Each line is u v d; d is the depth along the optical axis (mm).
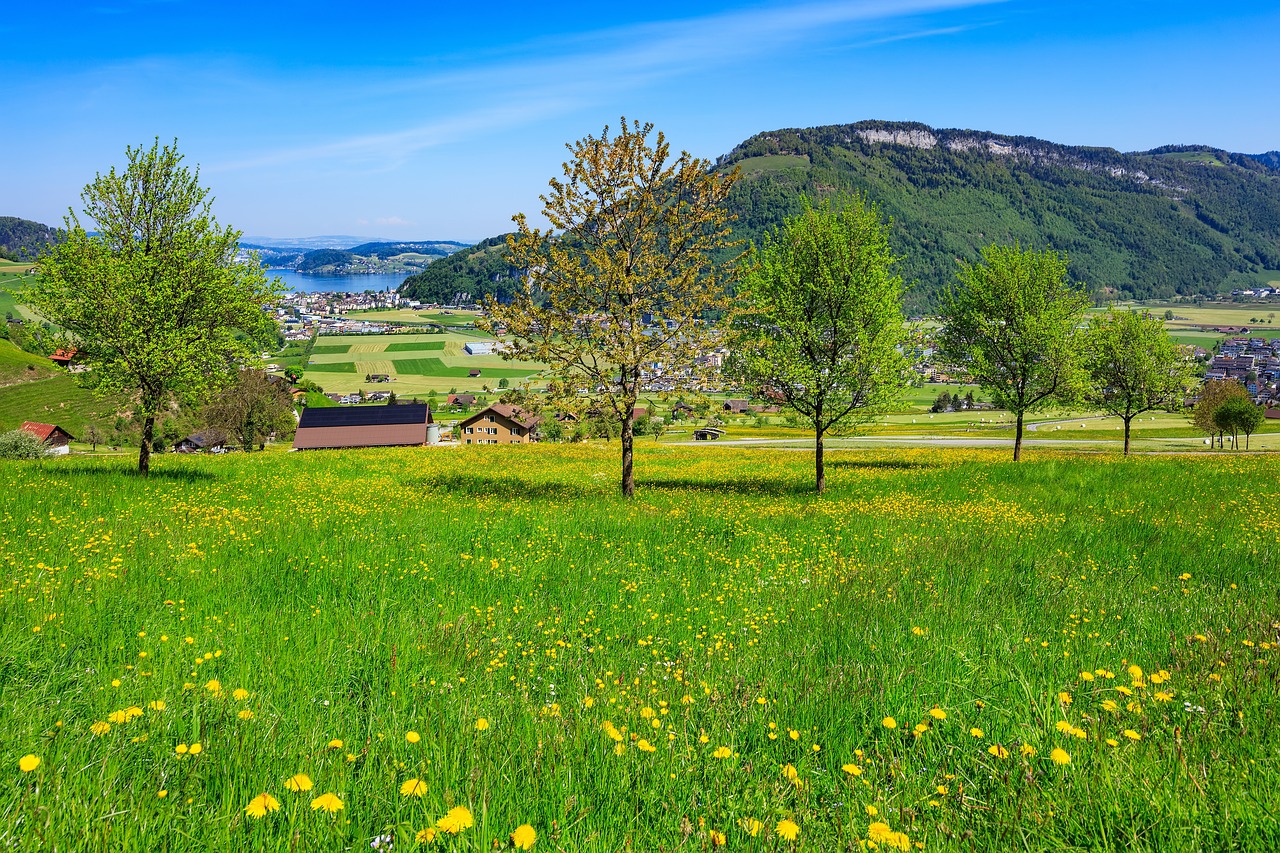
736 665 6348
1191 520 15359
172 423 108938
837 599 8883
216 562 10133
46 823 3119
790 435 109312
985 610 8117
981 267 38656
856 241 26672
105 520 13414
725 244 21969
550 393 20609
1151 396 50562
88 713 4758
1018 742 4367
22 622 6789
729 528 15047
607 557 11891
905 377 26328
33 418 122188
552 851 3209
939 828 3453
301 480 23422
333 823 3322
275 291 23578
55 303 20641
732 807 3693
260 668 5855
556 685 5953
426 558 11117
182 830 3293
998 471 27859
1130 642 6668
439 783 3822
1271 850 3188
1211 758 4004
